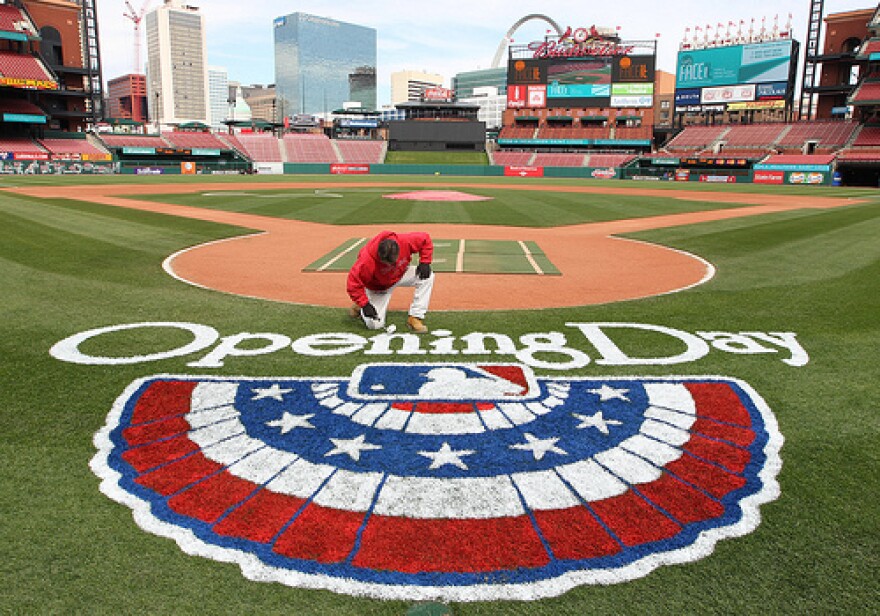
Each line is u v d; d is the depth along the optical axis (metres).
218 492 3.38
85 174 54.19
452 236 16.36
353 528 3.06
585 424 4.27
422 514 3.18
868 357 5.74
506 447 3.93
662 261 12.09
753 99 63.53
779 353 5.86
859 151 52.75
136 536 2.99
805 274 10.21
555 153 72.44
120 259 11.27
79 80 63.16
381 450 3.88
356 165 67.88
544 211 24.50
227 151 67.69
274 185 41.41
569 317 7.36
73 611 2.51
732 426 4.26
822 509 3.27
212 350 5.86
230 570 2.75
